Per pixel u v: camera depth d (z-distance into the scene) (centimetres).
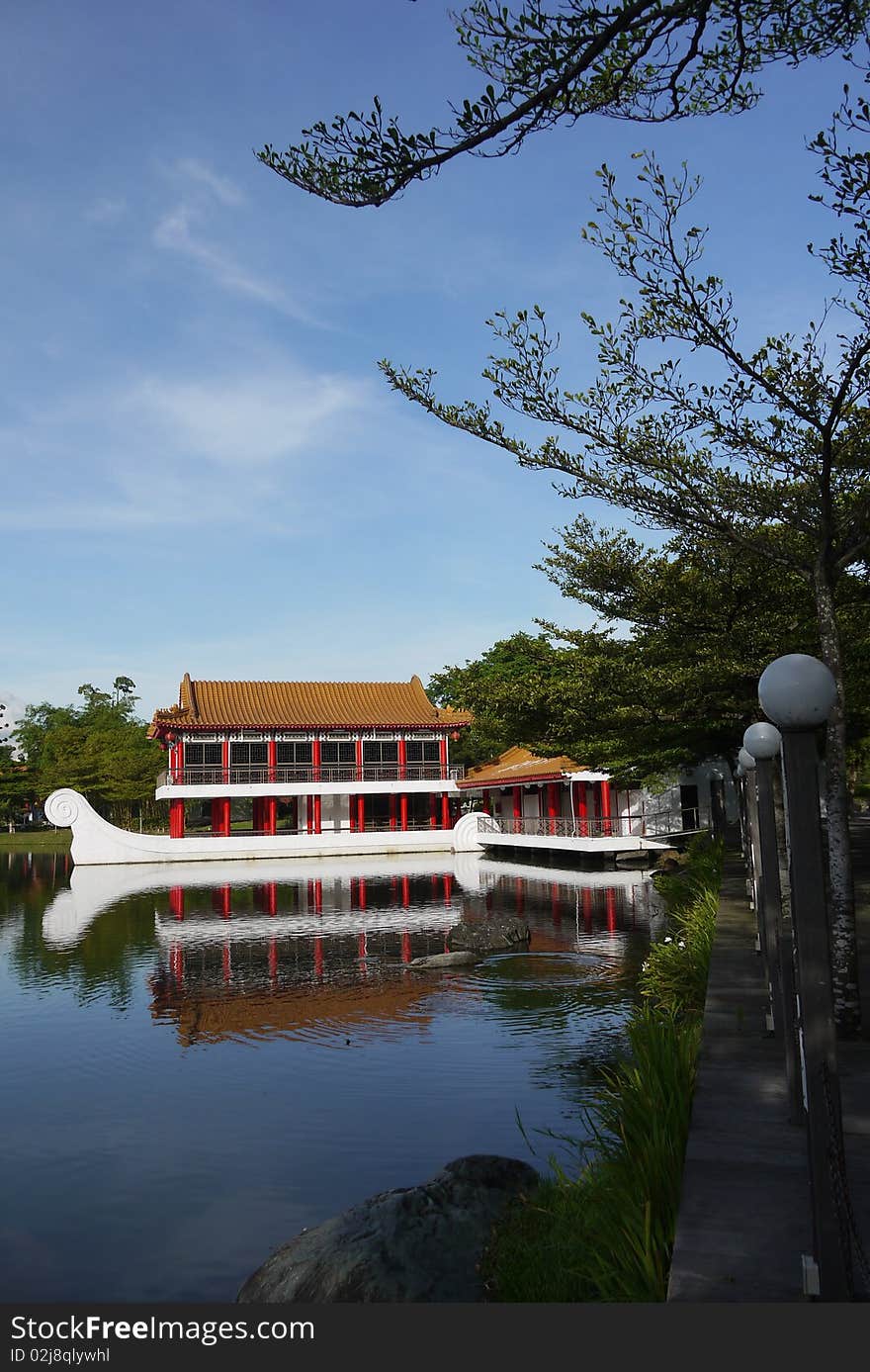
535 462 1091
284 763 5944
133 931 2672
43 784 8444
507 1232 648
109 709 10156
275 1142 1015
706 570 1673
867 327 855
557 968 1931
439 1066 1268
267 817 6025
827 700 410
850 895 828
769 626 1769
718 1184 519
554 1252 595
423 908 3008
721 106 707
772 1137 588
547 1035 1413
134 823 7981
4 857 6488
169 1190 902
